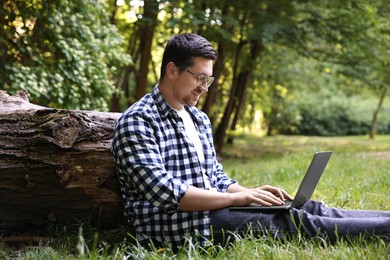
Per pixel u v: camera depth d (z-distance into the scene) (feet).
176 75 10.23
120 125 10.03
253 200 9.91
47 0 25.29
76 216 11.64
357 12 46.68
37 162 10.56
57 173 10.58
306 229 9.69
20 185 10.82
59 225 11.78
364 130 109.70
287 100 84.74
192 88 10.27
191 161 10.25
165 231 9.96
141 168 9.70
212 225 9.93
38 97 24.73
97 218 11.69
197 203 9.73
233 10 47.98
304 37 48.60
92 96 28.78
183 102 10.41
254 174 27.43
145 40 43.04
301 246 9.22
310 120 109.70
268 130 100.73
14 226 11.66
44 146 10.57
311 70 68.69
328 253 8.87
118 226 11.84
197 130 10.96
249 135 92.79
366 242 9.17
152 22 38.70
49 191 10.93
